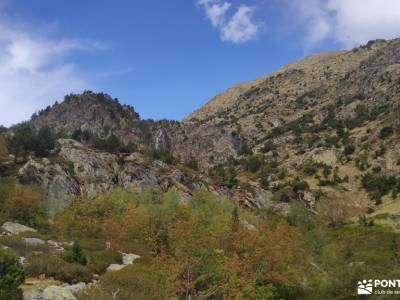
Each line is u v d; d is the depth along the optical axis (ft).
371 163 540.93
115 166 400.47
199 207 250.98
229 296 99.55
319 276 137.59
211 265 100.48
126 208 214.28
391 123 606.14
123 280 92.58
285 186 507.71
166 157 467.11
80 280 96.53
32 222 200.75
